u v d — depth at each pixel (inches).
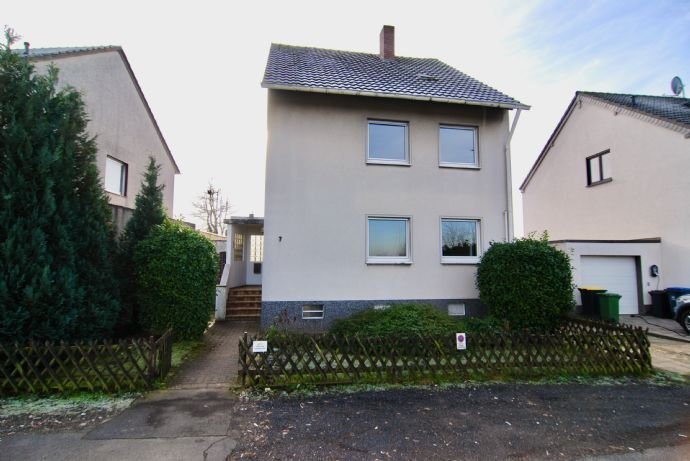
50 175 244.7
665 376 255.0
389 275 389.4
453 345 246.5
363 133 397.1
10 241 217.6
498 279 342.0
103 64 526.9
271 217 375.9
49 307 225.3
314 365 231.3
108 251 291.1
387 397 211.3
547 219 745.6
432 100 389.1
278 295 370.9
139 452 149.4
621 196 577.0
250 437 163.2
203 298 343.9
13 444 154.1
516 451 153.9
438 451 153.3
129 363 217.0
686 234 482.6
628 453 153.4
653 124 525.7
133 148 612.4
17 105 238.5
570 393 221.6
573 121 678.5
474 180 416.5
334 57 494.9
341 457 147.8
